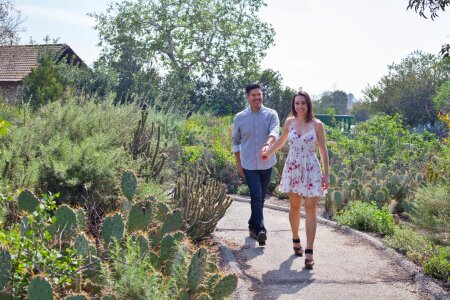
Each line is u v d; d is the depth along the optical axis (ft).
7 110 37.22
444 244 24.12
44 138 28.86
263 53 155.43
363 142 53.93
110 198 24.91
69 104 32.40
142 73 107.04
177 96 113.70
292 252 24.23
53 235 16.19
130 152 31.63
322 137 22.18
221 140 53.36
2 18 86.38
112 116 33.78
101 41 144.77
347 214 29.66
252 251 24.14
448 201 24.85
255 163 24.70
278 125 24.62
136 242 16.16
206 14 153.99
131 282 13.66
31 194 17.04
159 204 20.39
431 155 47.98
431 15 24.84
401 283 20.70
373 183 35.47
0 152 24.75
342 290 19.86
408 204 32.60
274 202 36.73
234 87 150.61
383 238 26.94
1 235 14.25
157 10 150.20
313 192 21.99
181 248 15.66
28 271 14.19
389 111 118.32
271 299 18.94
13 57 110.52
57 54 100.07
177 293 14.49
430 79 115.34
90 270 14.92
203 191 25.20
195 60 152.25
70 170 24.98
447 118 39.47
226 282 15.25
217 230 27.61
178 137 50.88
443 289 19.79
